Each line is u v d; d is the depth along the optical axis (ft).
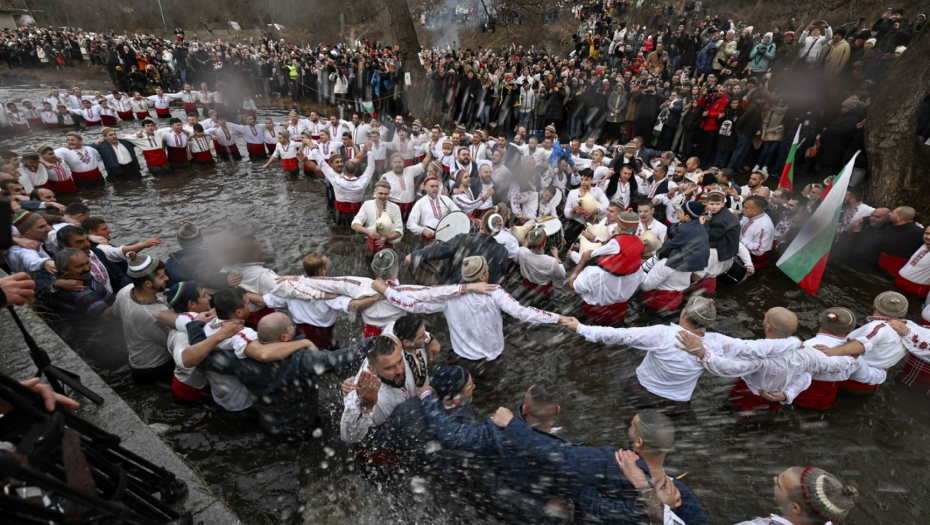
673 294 17.11
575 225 23.75
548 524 8.46
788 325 11.79
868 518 10.72
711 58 41.42
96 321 14.16
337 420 12.29
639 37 51.24
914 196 25.50
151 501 7.30
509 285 18.45
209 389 12.53
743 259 19.35
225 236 14.43
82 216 17.66
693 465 11.65
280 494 10.24
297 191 31.81
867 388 13.73
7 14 118.42
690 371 11.99
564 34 66.28
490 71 50.52
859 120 29.40
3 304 6.98
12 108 45.55
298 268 21.67
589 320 16.67
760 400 12.71
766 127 32.58
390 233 20.66
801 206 22.47
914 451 12.38
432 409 9.50
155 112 58.29
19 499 4.28
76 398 10.40
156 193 30.94
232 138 38.42
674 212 23.91
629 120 39.11
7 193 20.16
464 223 18.80
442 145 32.27
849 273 21.94
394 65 54.34
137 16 119.34
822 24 36.29
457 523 9.26
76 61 89.81
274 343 10.25
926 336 13.20
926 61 24.23
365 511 9.77
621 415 13.08
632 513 7.84
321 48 65.62
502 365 14.78
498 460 8.59
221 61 65.62
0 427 5.76
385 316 13.56
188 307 11.22
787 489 7.92
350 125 38.93
